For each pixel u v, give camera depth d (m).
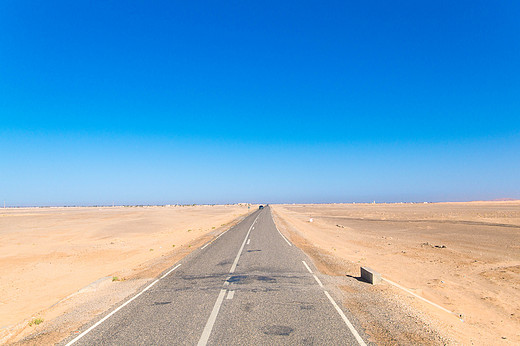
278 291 9.66
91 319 7.46
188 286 10.48
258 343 5.83
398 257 18.92
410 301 9.00
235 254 17.58
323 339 5.99
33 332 6.87
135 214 83.00
